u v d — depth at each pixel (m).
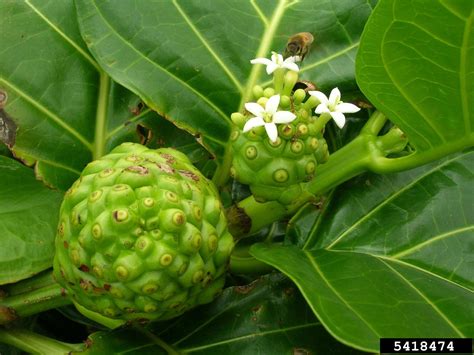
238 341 0.25
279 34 0.28
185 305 0.23
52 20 0.28
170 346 0.25
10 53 0.27
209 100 0.27
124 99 0.28
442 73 0.21
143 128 0.28
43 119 0.27
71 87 0.28
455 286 0.24
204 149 0.29
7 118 0.27
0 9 0.28
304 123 0.23
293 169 0.23
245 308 0.25
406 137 0.25
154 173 0.21
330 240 0.26
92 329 0.31
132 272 0.20
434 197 0.27
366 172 0.28
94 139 0.28
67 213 0.22
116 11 0.27
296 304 0.25
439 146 0.23
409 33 0.20
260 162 0.23
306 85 0.27
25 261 0.25
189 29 0.27
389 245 0.26
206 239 0.21
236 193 0.30
